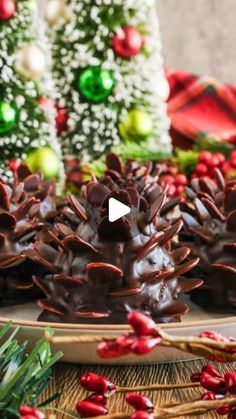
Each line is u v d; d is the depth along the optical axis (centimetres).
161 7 130
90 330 38
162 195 42
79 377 39
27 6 73
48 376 33
